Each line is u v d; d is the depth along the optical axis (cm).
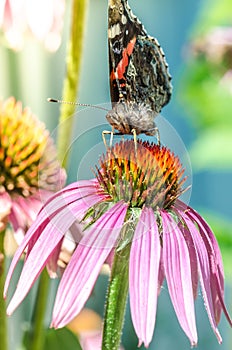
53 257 55
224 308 54
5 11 66
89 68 126
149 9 134
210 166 95
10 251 60
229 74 95
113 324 54
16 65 117
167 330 125
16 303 52
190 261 54
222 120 101
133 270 52
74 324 69
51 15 66
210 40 93
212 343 121
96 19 127
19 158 64
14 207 62
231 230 79
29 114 67
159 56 58
